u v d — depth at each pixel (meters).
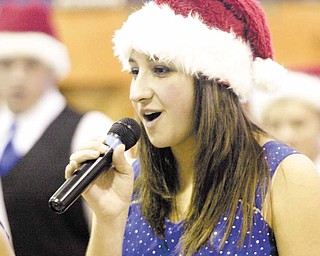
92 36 11.32
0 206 9.12
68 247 8.95
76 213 8.88
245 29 5.81
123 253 5.89
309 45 11.16
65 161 9.15
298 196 5.46
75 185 5.18
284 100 10.01
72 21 11.36
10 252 5.62
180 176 5.98
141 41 5.56
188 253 5.57
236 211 5.58
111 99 11.32
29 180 9.05
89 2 11.42
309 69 10.21
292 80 9.98
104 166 5.35
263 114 10.06
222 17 5.73
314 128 10.03
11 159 9.23
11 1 11.36
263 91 5.96
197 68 5.59
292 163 5.57
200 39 5.61
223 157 5.67
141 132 5.84
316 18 11.20
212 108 5.67
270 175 5.61
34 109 9.53
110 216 5.56
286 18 11.22
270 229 5.56
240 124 5.74
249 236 5.52
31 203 9.00
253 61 5.89
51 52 9.76
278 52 11.18
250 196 5.58
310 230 5.41
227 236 5.53
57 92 9.74
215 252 5.52
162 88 5.56
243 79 5.74
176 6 5.70
